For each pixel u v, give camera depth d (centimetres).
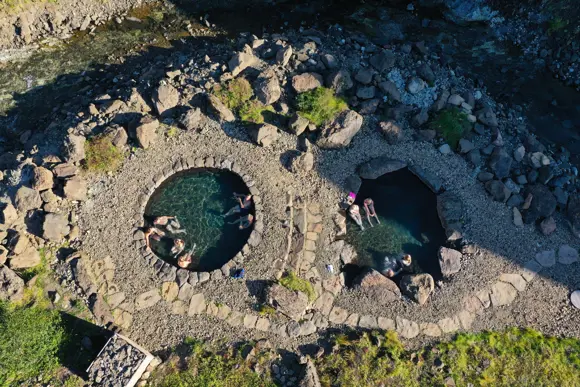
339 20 2284
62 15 2162
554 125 2148
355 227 1902
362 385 1619
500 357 1705
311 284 1766
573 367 1705
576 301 1825
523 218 1920
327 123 1903
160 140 1872
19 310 1628
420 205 1944
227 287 1727
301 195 1873
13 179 1766
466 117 2002
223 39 2209
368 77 1977
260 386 1600
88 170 1802
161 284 1717
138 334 1662
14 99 2061
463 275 1822
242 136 1902
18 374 1559
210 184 1883
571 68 2219
